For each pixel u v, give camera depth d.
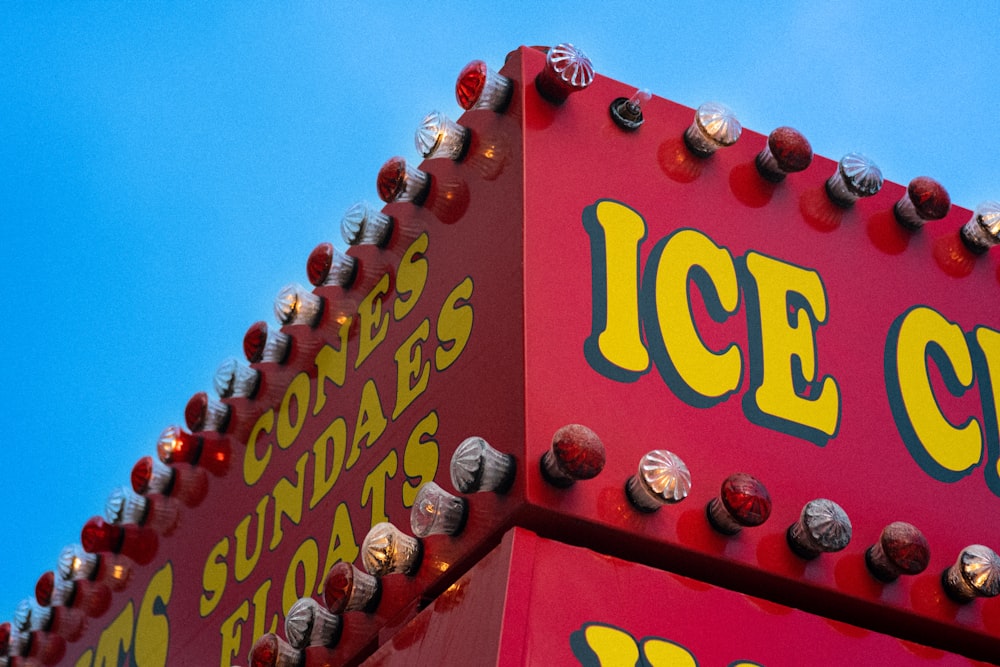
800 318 6.31
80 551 9.53
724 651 5.01
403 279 7.04
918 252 6.95
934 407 6.41
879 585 5.62
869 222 6.89
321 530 6.84
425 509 5.27
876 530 5.81
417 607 5.48
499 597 4.77
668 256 6.09
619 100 6.46
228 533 8.02
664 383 5.67
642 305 5.85
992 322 6.93
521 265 5.71
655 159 6.40
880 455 6.07
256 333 8.14
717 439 5.66
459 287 6.31
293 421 7.80
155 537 9.04
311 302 7.86
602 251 5.92
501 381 5.54
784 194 6.71
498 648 4.59
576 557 4.99
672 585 5.11
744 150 6.73
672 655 4.88
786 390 6.02
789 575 5.42
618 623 4.87
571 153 6.18
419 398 6.29
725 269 6.23
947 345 6.68
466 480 5.05
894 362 6.44
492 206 6.24
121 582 9.27
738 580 5.39
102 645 9.16
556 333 5.54
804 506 5.62
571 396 5.39
